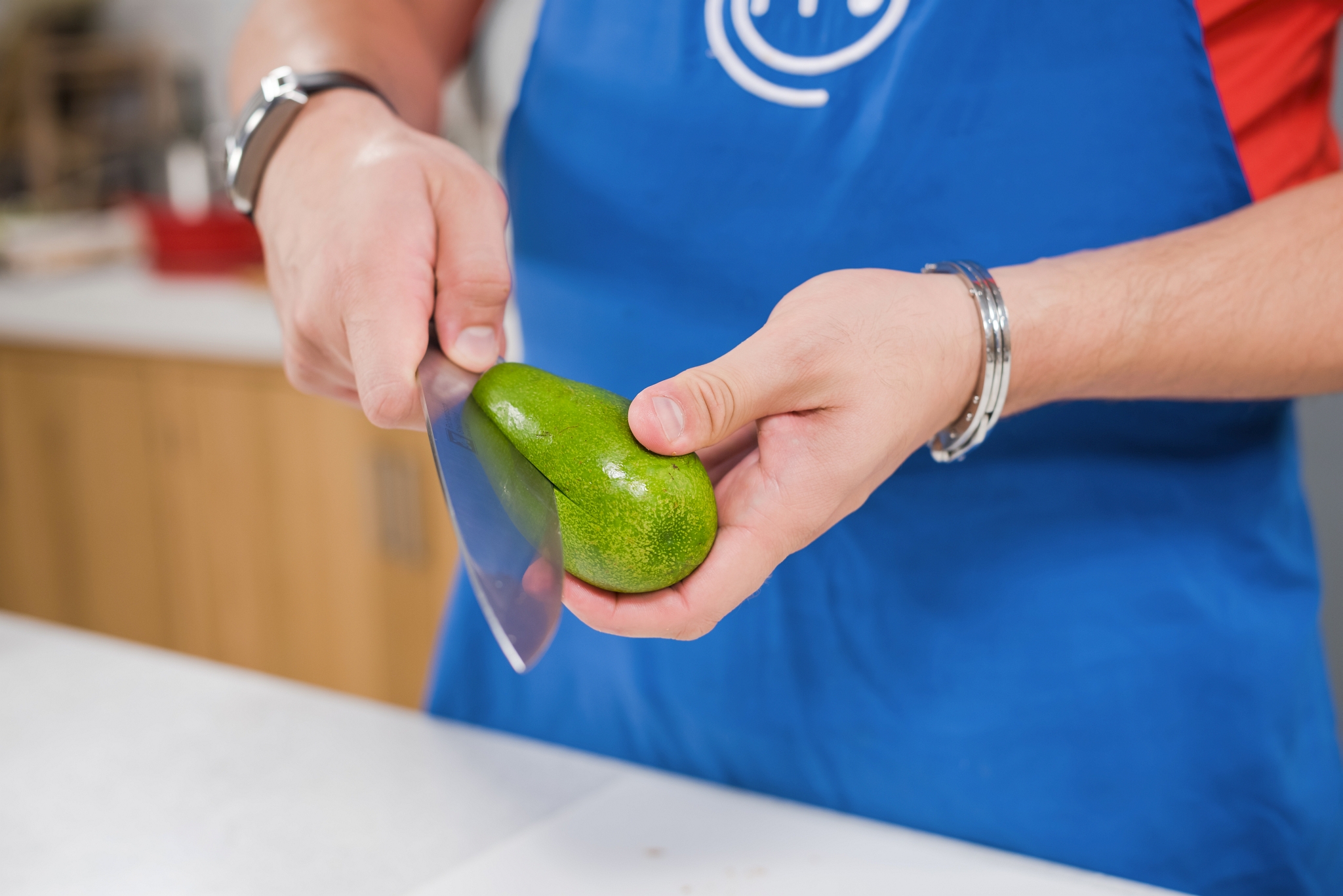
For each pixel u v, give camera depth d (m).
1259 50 0.71
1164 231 0.71
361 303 0.64
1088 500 0.73
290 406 1.78
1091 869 0.73
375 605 1.82
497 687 0.86
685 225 0.76
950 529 0.74
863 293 0.62
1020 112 0.70
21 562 2.16
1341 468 1.42
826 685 0.76
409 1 0.87
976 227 0.72
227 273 2.14
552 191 0.80
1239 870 0.73
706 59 0.75
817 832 0.67
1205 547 0.73
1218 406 0.72
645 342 0.78
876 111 0.72
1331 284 0.65
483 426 0.61
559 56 0.80
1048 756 0.73
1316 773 0.75
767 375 0.58
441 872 0.65
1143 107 0.70
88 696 0.80
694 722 0.79
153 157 2.60
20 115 2.66
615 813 0.69
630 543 0.58
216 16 2.48
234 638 1.98
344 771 0.73
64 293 2.04
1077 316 0.64
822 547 0.75
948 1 0.70
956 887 0.63
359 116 0.71
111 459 1.99
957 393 0.64
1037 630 0.73
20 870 0.65
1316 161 0.75
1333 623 1.46
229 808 0.69
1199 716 0.72
